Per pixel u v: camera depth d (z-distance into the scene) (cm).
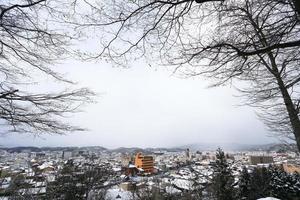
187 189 3419
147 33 370
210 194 3297
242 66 418
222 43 354
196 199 3331
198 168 4406
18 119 420
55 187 1656
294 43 318
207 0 316
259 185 3008
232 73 437
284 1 371
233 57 390
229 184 2900
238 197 3062
